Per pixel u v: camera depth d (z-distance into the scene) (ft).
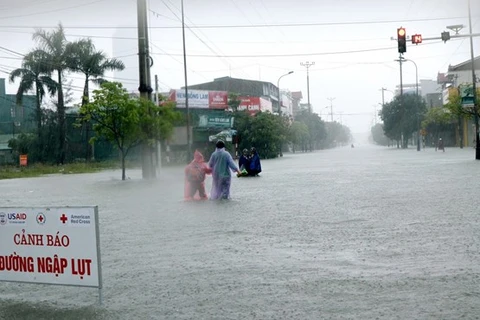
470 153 170.30
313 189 63.05
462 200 45.34
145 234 34.04
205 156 194.49
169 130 101.45
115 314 17.94
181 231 34.68
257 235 32.09
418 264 23.07
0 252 20.45
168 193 64.85
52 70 179.32
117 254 28.02
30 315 18.29
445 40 89.25
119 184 86.02
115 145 104.06
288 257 25.64
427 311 16.72
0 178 127.95
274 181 80.33
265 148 218.18
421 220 35.27
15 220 20.15
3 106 250.37
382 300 18.07
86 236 19.16
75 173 142.41
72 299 20.06
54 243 19.63
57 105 183.01
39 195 69.72
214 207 47.80
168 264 25.18
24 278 20.16
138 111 95.09
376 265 23.24
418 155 173.99
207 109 209.77
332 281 20.83
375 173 89.04
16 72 178.19
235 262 24.98
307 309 17.47
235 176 96.99
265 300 18.70
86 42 182.09
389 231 31.63
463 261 23.30
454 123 287.07
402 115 318.45
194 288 20.68
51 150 182.29
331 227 34.04
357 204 45.85
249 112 228.63
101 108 96.27
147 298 19.67
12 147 191.11
